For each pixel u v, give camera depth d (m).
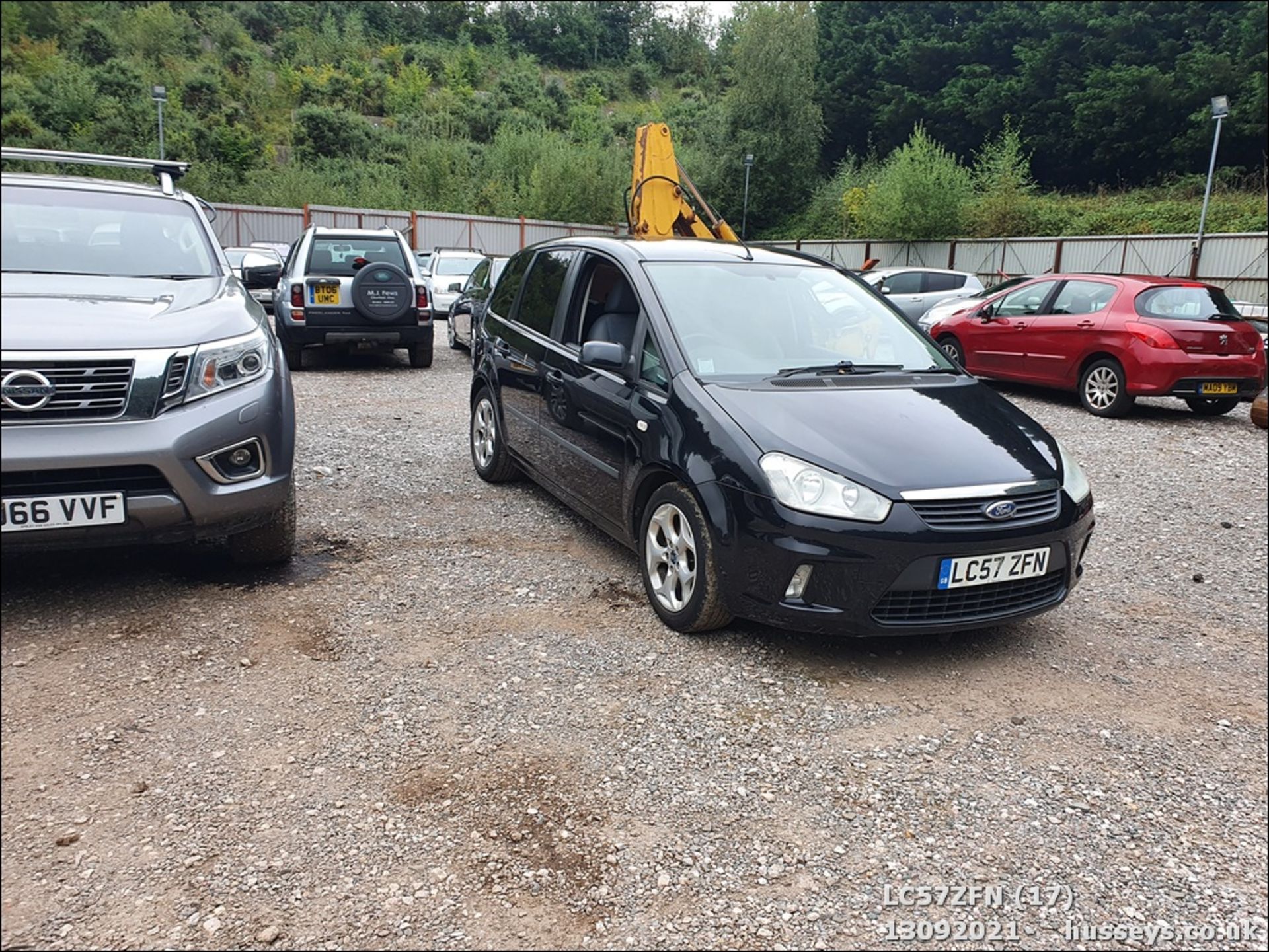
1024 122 42.12
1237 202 30.14
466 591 3.96
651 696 3.13
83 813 2.36
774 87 44.09
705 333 4.01
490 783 2.58
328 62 70.19
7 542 3.10
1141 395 8.99
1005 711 3.20
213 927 2.01
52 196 4.43
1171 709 3.31
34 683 2.96
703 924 2.11
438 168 42.72
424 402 8.84
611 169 42.72
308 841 2.30
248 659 3.22
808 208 45.12
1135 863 2.45
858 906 2.21
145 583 3.85
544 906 2.13
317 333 10.44
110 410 3.24
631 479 3.89
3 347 3.10
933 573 3.18
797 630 3.27
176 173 5.01
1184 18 37.62
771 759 2.79
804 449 3.29
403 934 2.02
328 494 5.38
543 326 5.07
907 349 4.44
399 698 3.02
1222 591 4.59
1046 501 3.42
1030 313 10.26
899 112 48.28
